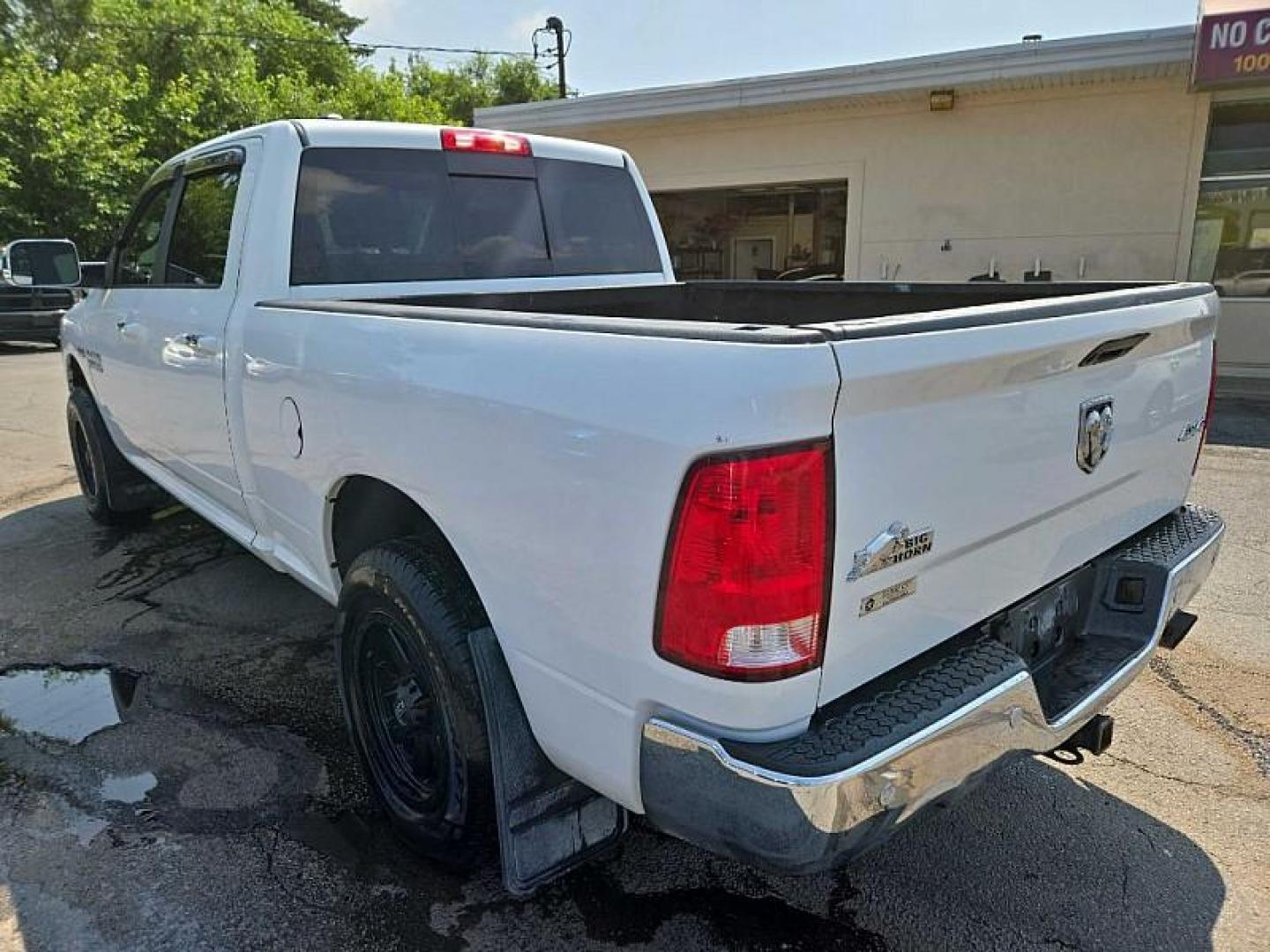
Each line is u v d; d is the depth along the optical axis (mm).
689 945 2201
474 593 2201
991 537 1963
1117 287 3023
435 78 48531
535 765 2078
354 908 2316
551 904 2336
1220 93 9930
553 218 3910
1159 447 2592
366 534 2729
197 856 2506
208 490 3674
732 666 1553
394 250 3400
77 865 2463
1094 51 9578
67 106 19922
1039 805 2736
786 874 1620
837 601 1610
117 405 4551
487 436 1907
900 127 11438
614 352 1667
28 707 3311
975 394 1796
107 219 20062
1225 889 2373
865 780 1568
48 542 5129
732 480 1476
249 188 3197
